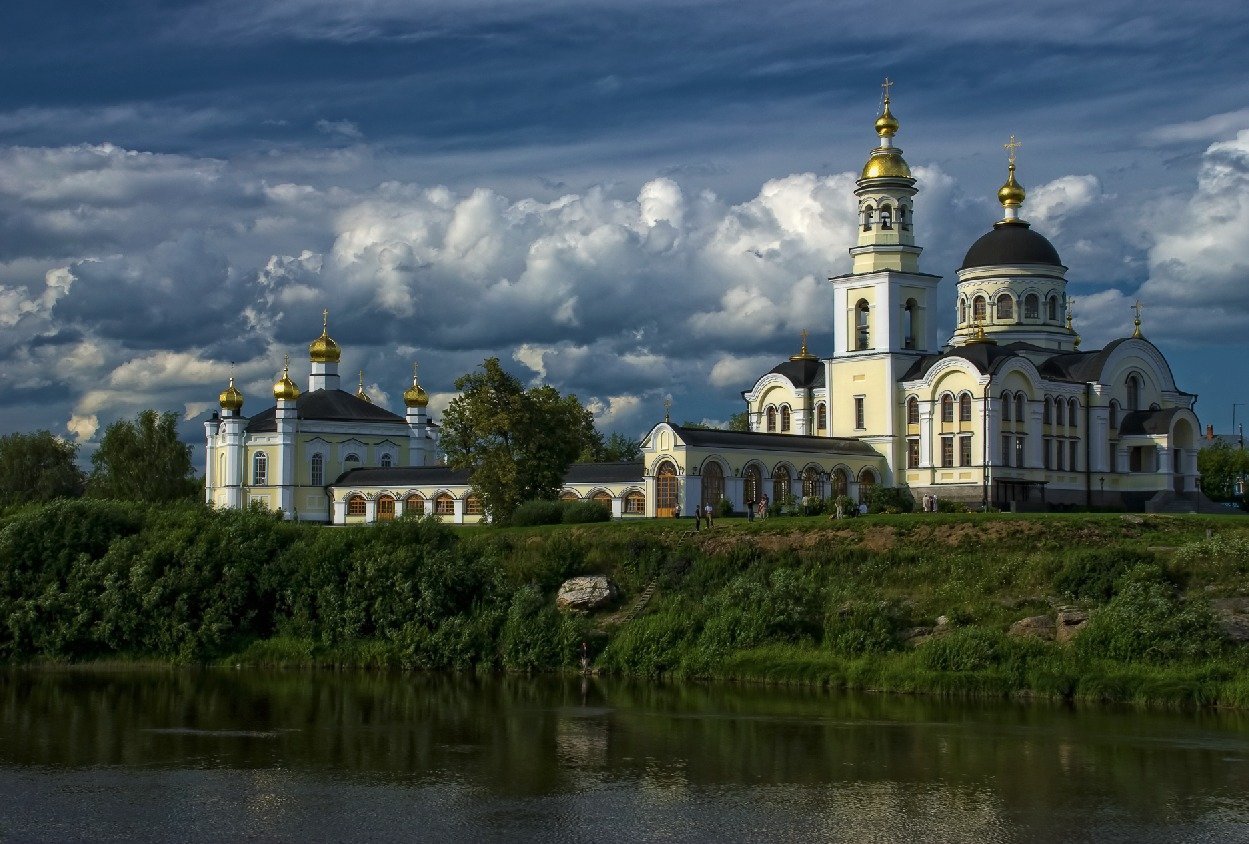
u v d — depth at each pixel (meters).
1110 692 73.69
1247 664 74.19
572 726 70.56
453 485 155.62
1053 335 140.62
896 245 138.50
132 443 162.38
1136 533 91.00
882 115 141.00
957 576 87.25
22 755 65.38
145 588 95.12
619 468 136.25
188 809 56.22
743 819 54.19
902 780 59.28
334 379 186.25
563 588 94.75
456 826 53.72
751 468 128.88
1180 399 140.75
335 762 63.62
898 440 135.38
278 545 98.38
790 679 80.75
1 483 184.00
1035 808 55.22
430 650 89.44
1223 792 57.00
